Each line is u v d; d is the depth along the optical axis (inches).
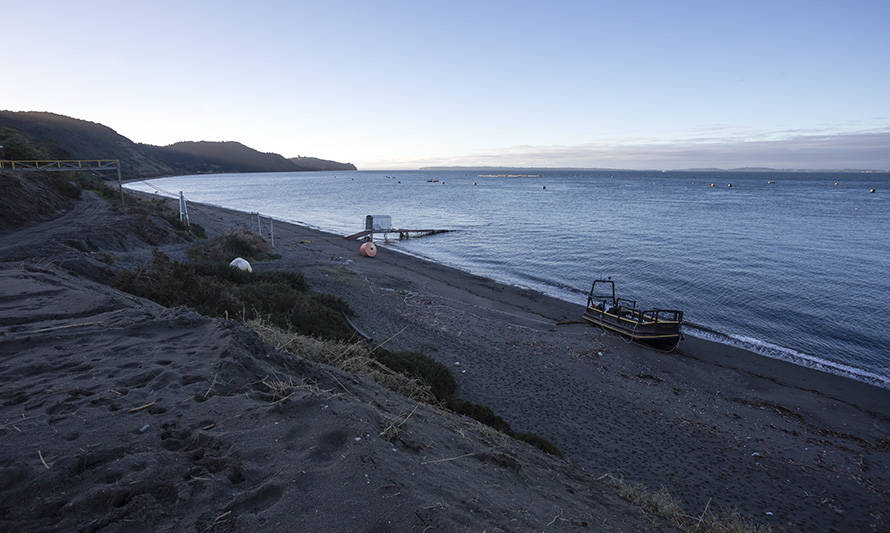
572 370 598.9
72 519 82.3
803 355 713.6
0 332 178.2
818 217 2511.1
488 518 111.7
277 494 97.9
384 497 101.0
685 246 1624.0
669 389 573.9
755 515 335.3
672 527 205.5
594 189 6008.9
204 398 137.0
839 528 330.6
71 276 345.1
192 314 217.6
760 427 487.5
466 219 2640.3
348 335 499.5
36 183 1239.5
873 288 1056.8
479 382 519.8
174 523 85.7
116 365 156.3
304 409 135.9
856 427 502.3
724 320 877.2
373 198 4443.9
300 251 1432.1
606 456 395.5
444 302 902.4
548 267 1365.7
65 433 108.4
